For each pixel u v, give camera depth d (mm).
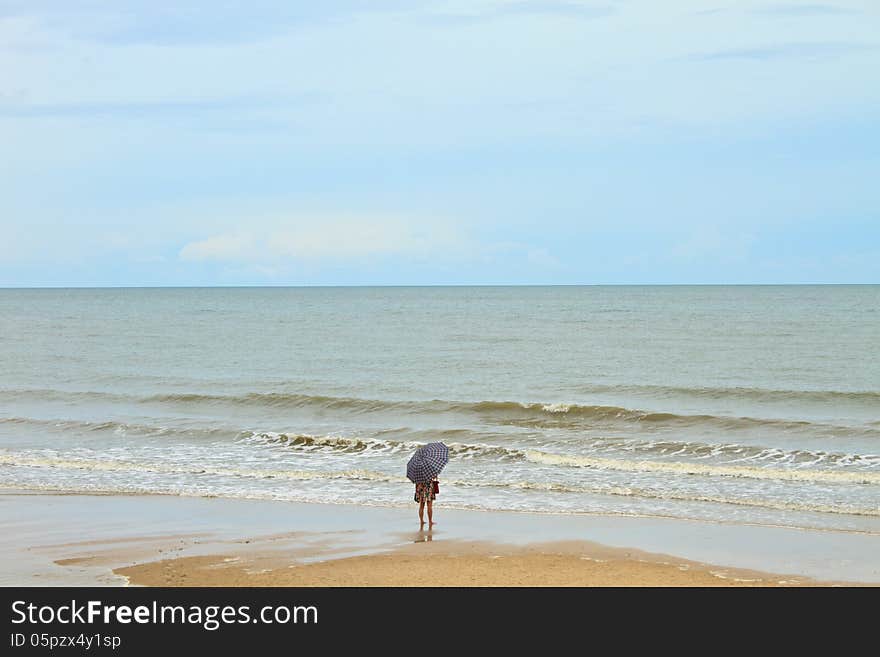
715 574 13125
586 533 15609
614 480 20031
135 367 46438
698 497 18281
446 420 28891
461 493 19047
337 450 24281
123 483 20297
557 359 48250
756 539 15086
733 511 17156
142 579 12961
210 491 19438
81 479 20750
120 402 33781
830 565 13523
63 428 27828
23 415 30578
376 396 34219
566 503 18047
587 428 27000
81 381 40188
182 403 33250
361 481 20500
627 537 15320
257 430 26766
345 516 17078
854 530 15633
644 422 27859
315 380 39750
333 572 13297
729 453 22688
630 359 47812
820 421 27672
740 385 36594
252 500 18578
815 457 21875
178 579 12945
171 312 117312
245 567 13570
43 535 15594
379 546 14812
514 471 21125
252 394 33750
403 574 13180
